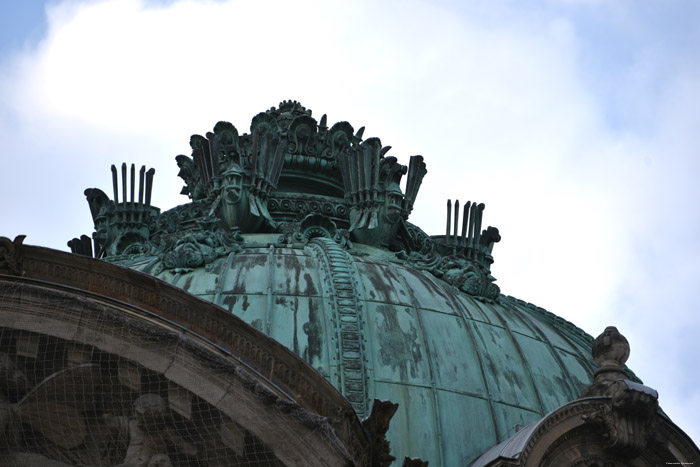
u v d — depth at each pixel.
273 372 26.88
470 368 35.53
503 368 36.19
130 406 26.06
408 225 42.78
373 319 35.97
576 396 36.97
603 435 30.38
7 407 25.89
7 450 25.89
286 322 35.31
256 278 37.00
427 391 34.41
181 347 26.03
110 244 42.25
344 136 44.28
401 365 34.81
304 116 44.16
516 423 34.62
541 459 29.41
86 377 26.02
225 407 25.89
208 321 26.97
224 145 42.09
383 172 42.44
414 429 33.53
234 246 39.00
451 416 34.03
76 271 26.95
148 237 42.28
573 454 30.23
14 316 25.94
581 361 39.19
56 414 26.02
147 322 26.38
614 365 31.69
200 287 36.84
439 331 36.34
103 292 26.89
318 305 35.97
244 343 26.94
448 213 42.94
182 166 44.53
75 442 26.06
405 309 36.69
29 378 25.95
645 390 30.44
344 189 43.47
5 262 26.53
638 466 30.58
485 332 37.31
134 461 25.83
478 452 33.53
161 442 25.98
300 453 25.80
